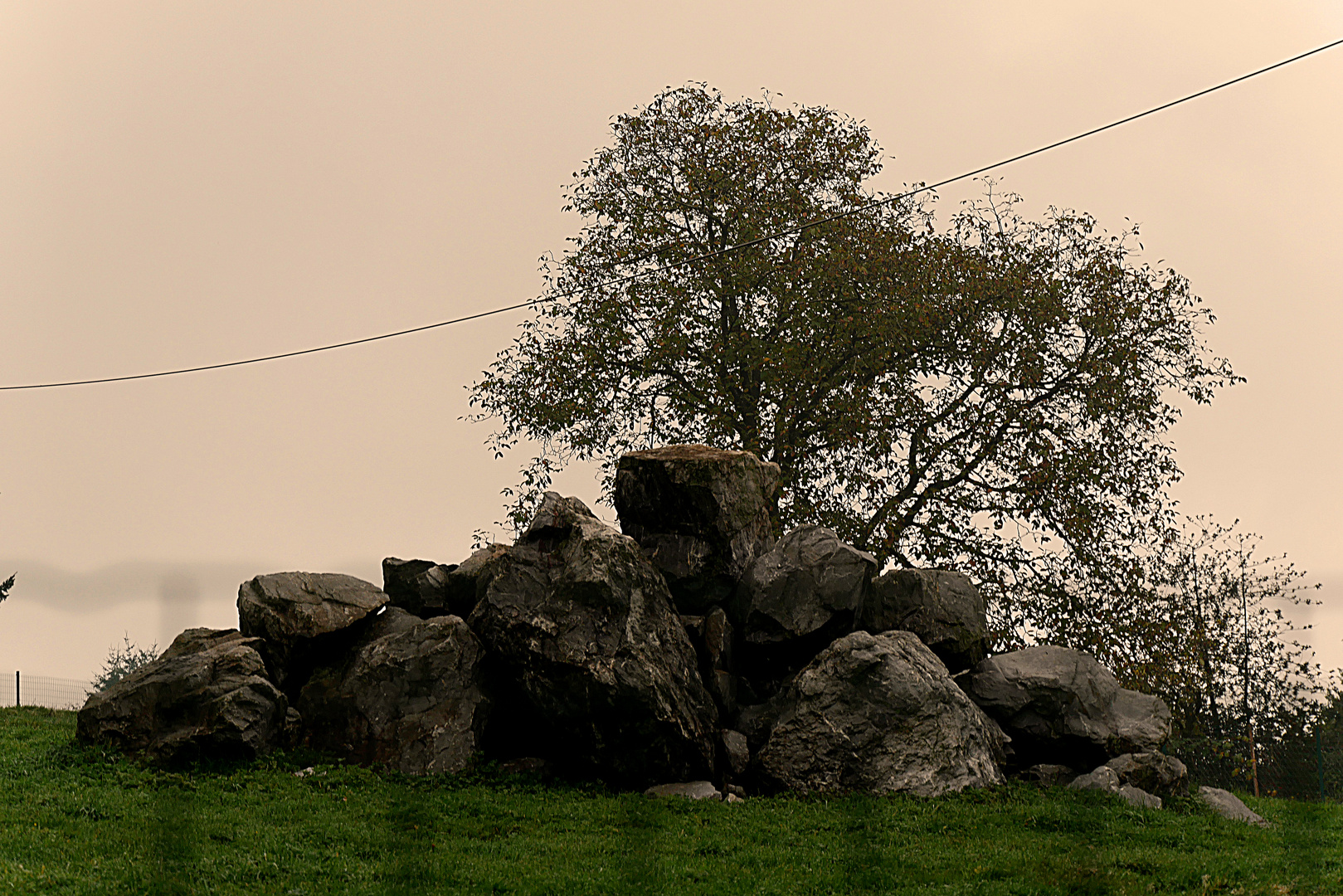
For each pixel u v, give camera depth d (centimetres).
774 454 4062
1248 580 4466
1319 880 1867
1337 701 4053
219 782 2345
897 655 2558
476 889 1739
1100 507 4028
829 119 4347
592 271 4266
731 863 1936
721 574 2819
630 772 2486
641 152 4394
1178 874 1894
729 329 4216
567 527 2722
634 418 4238
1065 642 4022
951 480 4194
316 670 2711
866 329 3969
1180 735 4066
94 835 1889
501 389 4262
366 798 2295
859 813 2278
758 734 2591
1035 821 2233
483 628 2661
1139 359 4091
